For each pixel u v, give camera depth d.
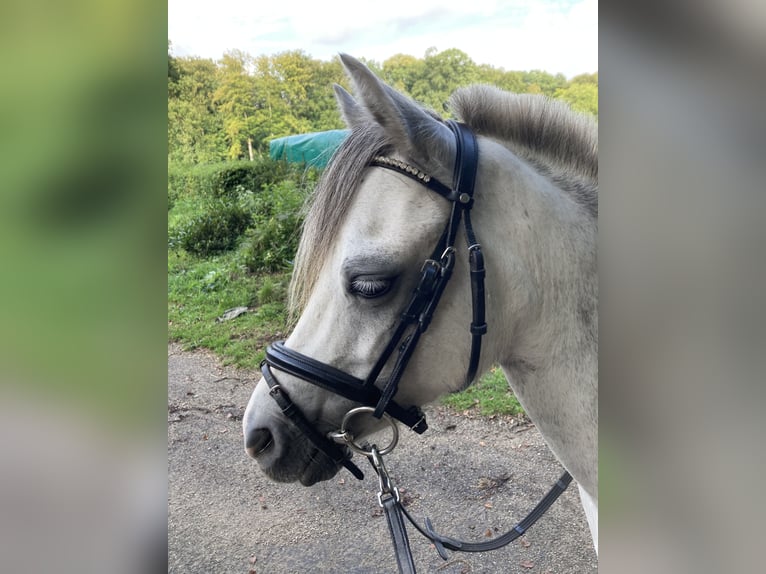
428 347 1.22
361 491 3.06
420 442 3.50
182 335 5.12
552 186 1.31
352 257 1.16
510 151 1.34
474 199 1.22
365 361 1.22
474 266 1.17
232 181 7.63
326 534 2.71
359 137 1.25
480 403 3.93
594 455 1.27
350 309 1.21
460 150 1.21
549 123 1.36
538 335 1.28
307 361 1.24
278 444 1.33
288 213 6.58
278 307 5.54
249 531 2.75
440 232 1.18
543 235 1.25
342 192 1.22
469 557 2.48
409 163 1.20
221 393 4.15
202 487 3.10
